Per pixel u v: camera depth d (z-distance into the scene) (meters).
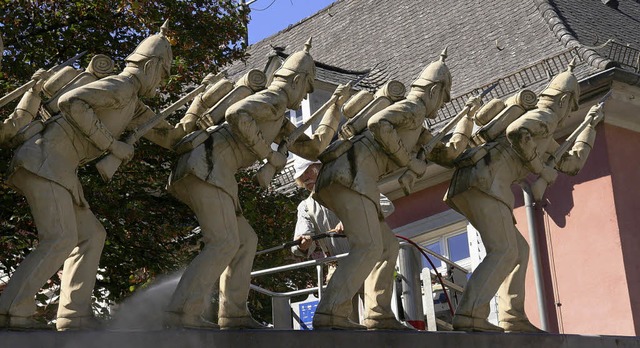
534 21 19.72
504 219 11.02
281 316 11.87
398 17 22.77
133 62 9.37
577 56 17.55
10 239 14.61
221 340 8.92
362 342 9.74
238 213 9.91
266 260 15.48
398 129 10.41
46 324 8.55
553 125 11.19
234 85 10.15
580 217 17.19
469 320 10.78
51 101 9.02
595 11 20.97
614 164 17.20
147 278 15.07
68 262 9.05
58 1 15.57
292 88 10.02
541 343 11.07
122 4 15.50
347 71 20.64
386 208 11.32
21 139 8.84
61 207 8.77
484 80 19.03
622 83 16.72
